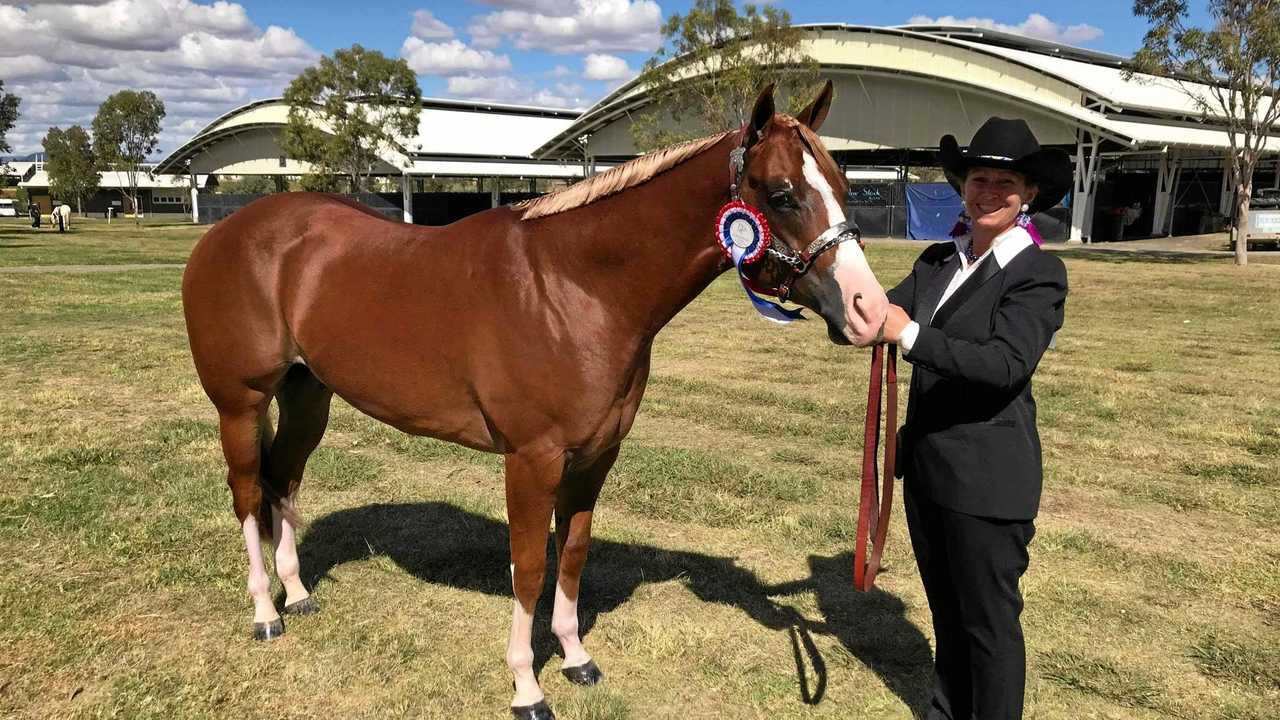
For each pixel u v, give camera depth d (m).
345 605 3.73
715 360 9.53
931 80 32.59
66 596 3.67
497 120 53.75
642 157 2.60
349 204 3.49
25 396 7.26
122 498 4.84
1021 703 2.49
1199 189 40.22
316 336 3.10
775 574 4.14
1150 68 21.75
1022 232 2.42
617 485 5.29
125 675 3.12
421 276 2.88
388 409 3.03
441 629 3.54
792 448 6.21
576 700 3.05
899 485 5.45
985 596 2.44
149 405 7.07
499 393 2.71
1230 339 10.84
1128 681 3.21
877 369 2.50
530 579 2.84
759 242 2.32
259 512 3.47
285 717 2.93
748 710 3.03
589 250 2.62
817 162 2.29
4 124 37.66
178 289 15.63
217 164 54.88
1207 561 4.26
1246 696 3.12
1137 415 7.05
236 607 3.66
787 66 25.94
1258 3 20.03
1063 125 30.88
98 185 67.12
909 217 33.94
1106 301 14.62
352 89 38.28
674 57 27.19
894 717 3.01
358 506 4.93
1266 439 6.35
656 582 4.03
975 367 2.20
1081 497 5.17
